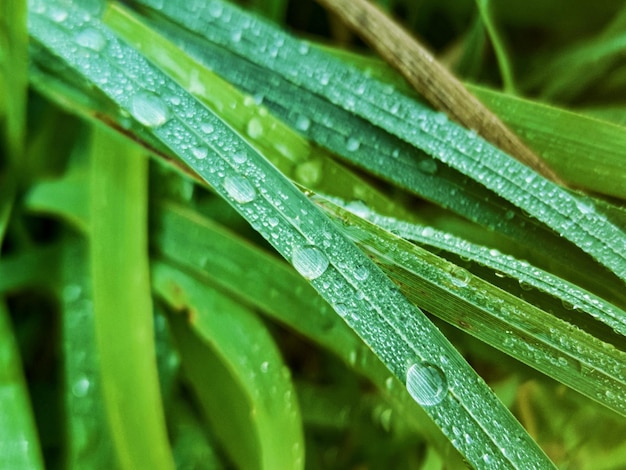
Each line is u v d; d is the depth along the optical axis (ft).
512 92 0.48
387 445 0.47
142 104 0.41
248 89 0.44
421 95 0.44
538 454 0.39
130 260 0.43
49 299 0.48
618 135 0.43
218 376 0.44
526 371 0.43
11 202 0.45
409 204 0.48
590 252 0.41
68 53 0.41
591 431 0.45
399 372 0.39
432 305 0.39
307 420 0.47
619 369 0.39
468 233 0.46
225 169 0.40
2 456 0.41
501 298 0.39
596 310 0.40
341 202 0.43
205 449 0.46
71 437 0.43
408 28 0.53
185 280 0.44
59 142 0.47
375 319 0.39
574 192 0.42
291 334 0.49
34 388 0.47
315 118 0.44
